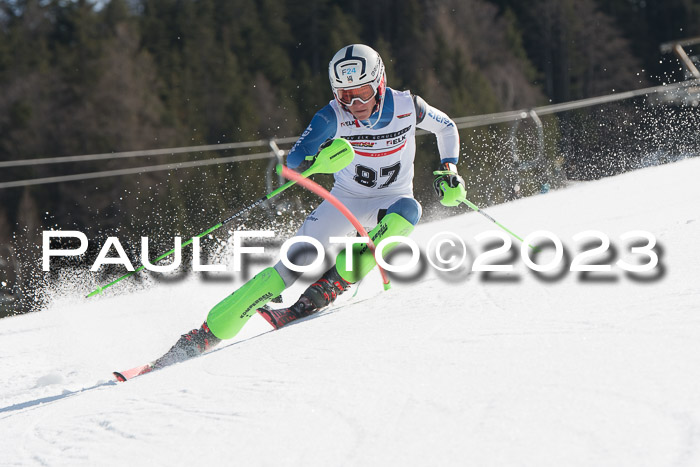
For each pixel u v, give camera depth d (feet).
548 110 69.62
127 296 31.89
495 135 131.13
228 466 7.16
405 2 202.39
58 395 14.88
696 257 13.24
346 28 202.90
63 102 141.49
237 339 18.28
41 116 137.08
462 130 129.08
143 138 138.41
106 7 170.71
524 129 103.19
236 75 172.55
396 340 10.59
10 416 11.26
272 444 7.47
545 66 212.43
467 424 7.00
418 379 8.54
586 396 7.14
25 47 149.48
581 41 210.18
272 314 16.42
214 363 11.75
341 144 16.65
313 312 16.84
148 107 143.02
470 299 12.80
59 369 18.98
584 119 100.63
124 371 16.43
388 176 18.53
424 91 180.34
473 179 90.84
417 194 125.70
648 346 8.29
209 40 176.65
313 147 17.48
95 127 136.15
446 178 18.44
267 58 185.78
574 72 210.79
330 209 18.56
